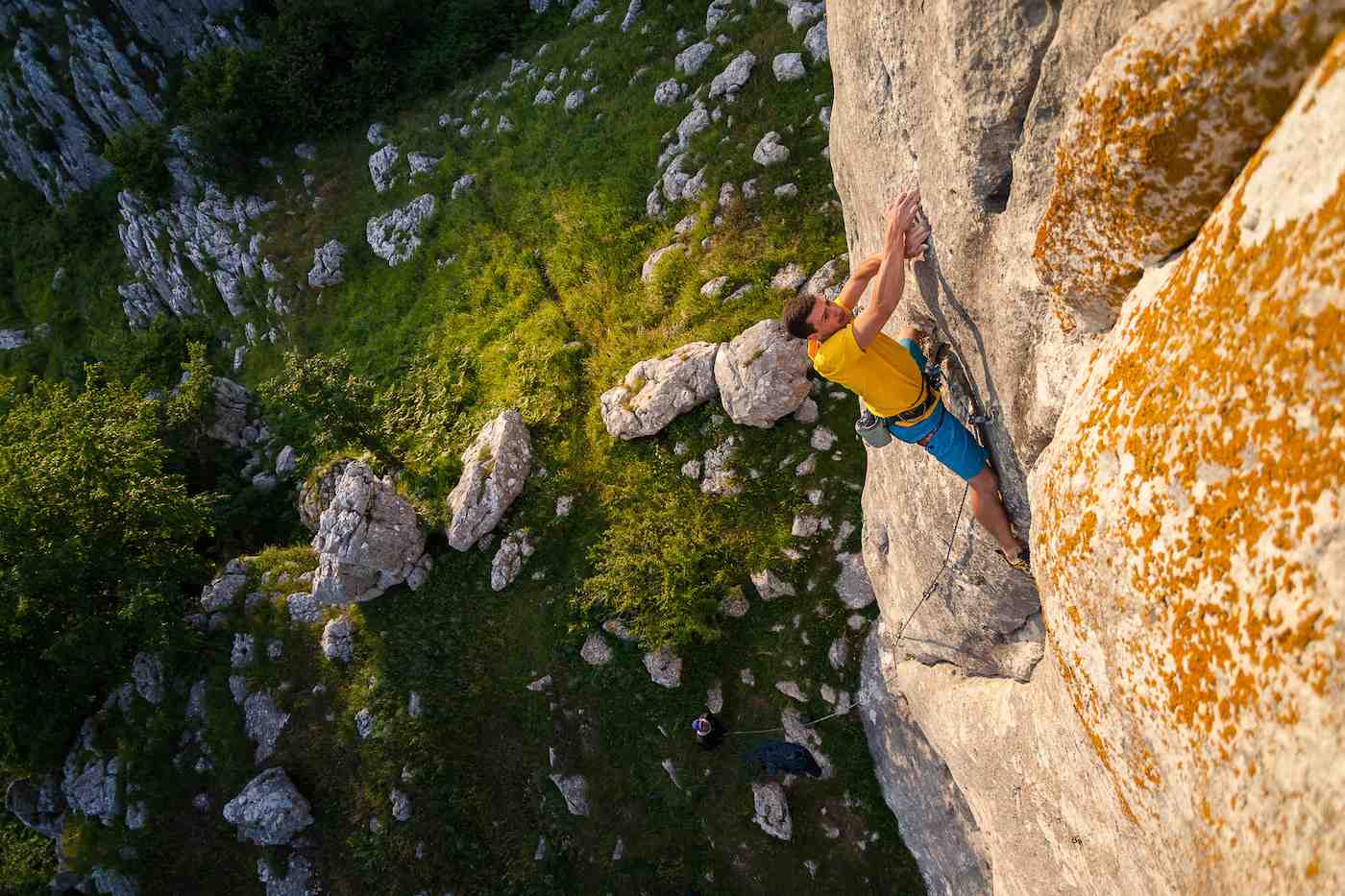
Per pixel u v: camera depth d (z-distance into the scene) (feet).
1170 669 9.04
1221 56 7.79
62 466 56.85
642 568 43.04
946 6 12.67
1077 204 10.38
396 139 76.43
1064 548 11.22
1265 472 7.36
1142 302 10.00
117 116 95.40
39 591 53.11
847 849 37.91
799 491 41.06
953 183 14.11
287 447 68.80
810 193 46.47
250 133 82.99
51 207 103.45
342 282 74.64
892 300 14.96
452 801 46.47
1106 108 9.25
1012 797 18.66
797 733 39.34
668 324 48.96
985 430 16.14
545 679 45.65
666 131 56.29
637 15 64.18
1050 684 14.37
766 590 40.65
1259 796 7.57
